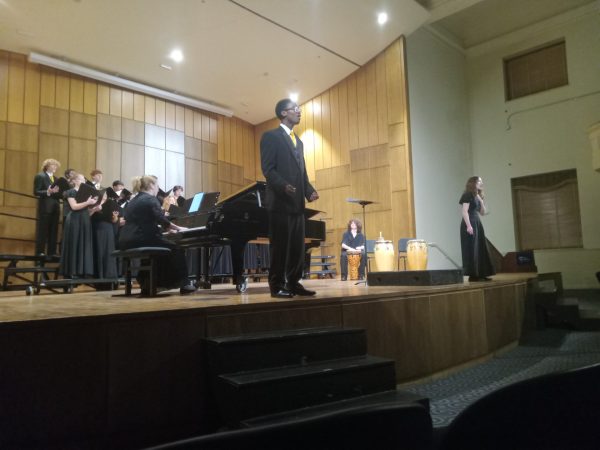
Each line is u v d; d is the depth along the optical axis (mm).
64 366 2096
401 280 4590
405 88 9047
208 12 7410
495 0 9797
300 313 2938
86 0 6855
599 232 9648
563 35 10203
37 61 8055
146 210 4062
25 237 7762
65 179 6203
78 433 2119
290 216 3283
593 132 8352
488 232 11047
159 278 4051
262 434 511
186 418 2420
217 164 10984
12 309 2666
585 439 678
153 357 2342
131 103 9422
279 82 9984
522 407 652
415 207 8922
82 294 4805
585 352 4539
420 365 3578
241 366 2410
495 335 4625
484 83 11297
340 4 7645
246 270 7539
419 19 8555
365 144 9703
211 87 9977
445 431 648
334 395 2459
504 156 10906
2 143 7770
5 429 1957
